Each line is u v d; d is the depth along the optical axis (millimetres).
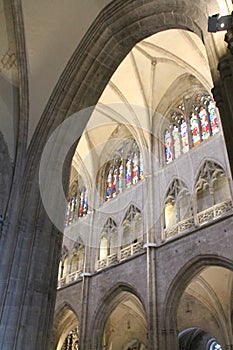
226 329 20203
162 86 24375
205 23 8898
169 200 20859
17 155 12820
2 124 12906
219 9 8148
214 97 7672
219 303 20734
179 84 24047
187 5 10000
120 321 26328
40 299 10891
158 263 18953
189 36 19734
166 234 19656
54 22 13430
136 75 23688
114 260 22422
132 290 19844
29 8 13109
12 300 10422
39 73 13602
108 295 21297
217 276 19953
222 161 18469
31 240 11570
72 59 13602
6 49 13367
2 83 13219
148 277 18641
